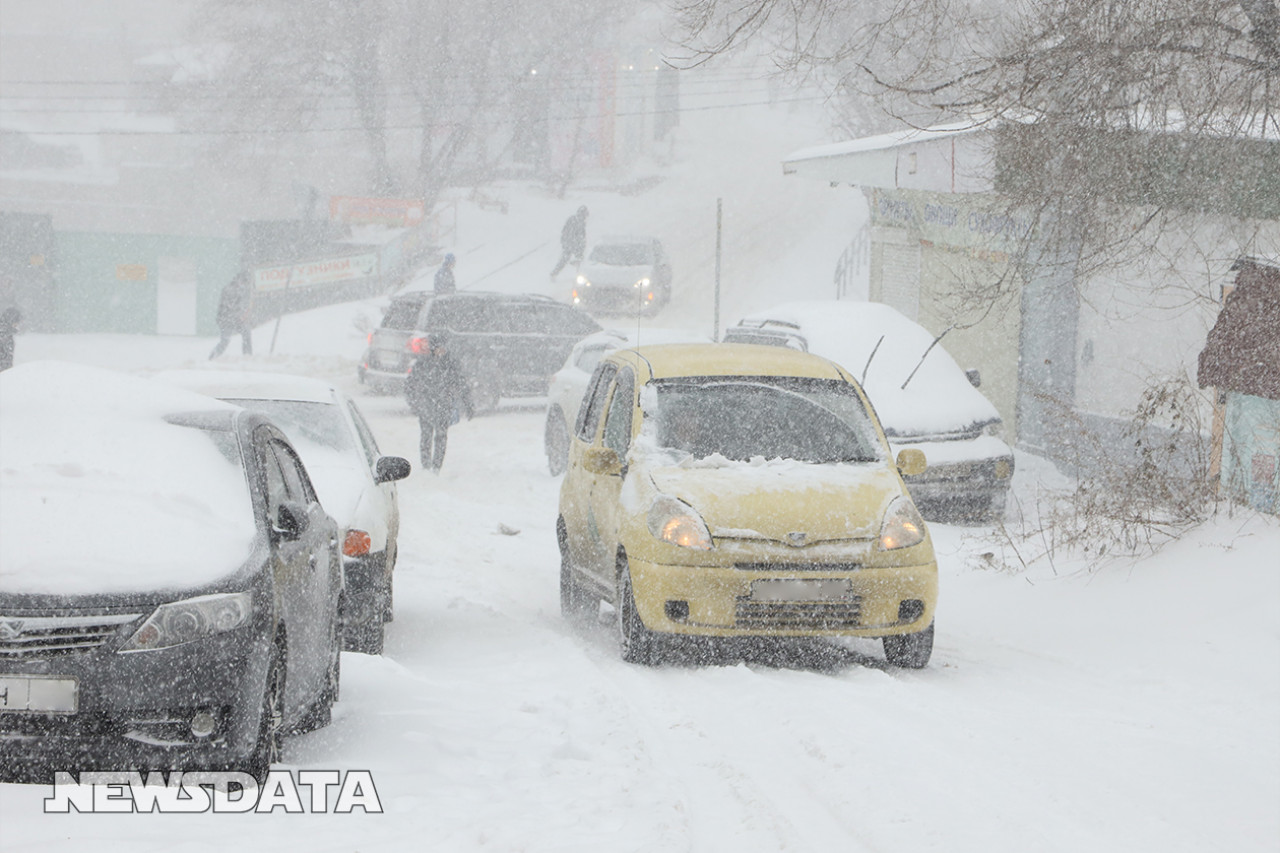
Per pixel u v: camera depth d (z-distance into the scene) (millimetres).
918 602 29828
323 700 23969
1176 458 52344
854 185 78625
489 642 33688
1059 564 40562
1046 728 24453
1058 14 36750
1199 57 36188
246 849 16281
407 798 19250
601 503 33688
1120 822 18828
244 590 19547
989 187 41531
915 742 23062
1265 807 19797
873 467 32375
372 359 96938
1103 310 62062
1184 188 37406
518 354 91625
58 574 18953
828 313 60875
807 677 28844
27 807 17578
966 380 57469
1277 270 39125
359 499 31812
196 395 24875
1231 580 34656
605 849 16844
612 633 35469
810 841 17969
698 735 23688
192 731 18891
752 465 31812
